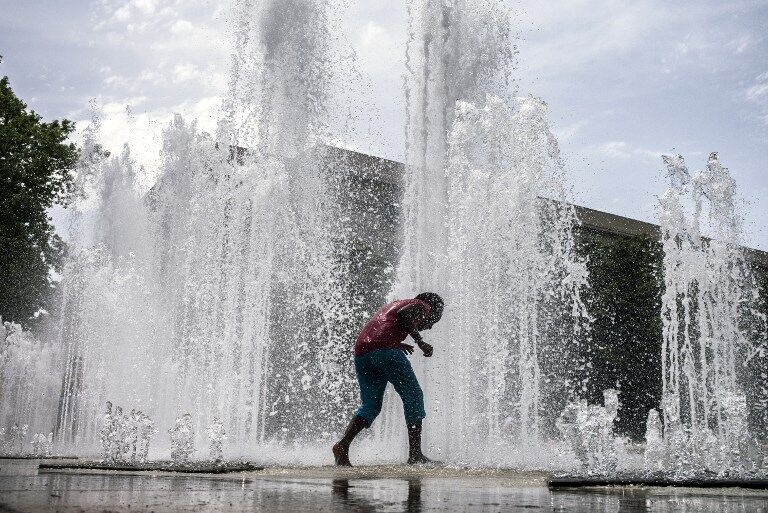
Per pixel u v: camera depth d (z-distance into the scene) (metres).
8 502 2.25
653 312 22.09
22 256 25.91
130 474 3.89
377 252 13.84
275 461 5.85
